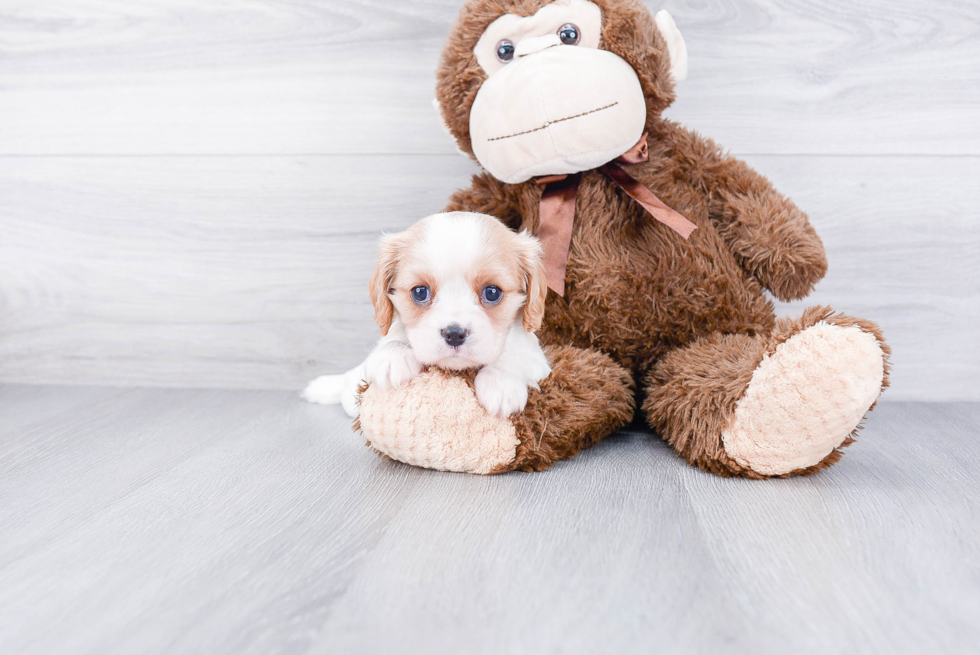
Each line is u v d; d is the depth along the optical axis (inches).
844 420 40.1
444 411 42.2
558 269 50.0
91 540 34.6
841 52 60.8
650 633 26.2
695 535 34.7
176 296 68.5
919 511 37.8
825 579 30.3
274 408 61.8
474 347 40.9
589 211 51.4
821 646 25.3
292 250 67.1
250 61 64.8
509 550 33.1
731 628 26.5
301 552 33.0
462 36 50.1
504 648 25.3
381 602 28.5
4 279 69.5
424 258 42.5
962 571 31.0
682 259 50.0
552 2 47.9
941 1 59.7
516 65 46.9
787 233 49.8
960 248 62.2
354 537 34.7
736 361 44.8
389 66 64.0
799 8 60.5
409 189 65.6
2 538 34.9
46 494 41.0
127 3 64.6
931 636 26.0
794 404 40.3
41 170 67.5
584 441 47.7
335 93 64.7
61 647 25.5
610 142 46.8
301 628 26.6
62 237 68.4
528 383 44.6
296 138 65.5
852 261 62.9
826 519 36.7
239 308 68.2
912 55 60.4
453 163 64.9
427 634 26.2
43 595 29.2
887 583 30.0
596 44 48.1
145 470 45.2
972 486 41.7
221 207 66.9
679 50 52.0
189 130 66.0
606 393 47.3
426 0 62.9
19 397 65.6
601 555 32.6
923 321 63.2
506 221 54.4
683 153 52.9
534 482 42.5
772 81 61.6
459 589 29.5
